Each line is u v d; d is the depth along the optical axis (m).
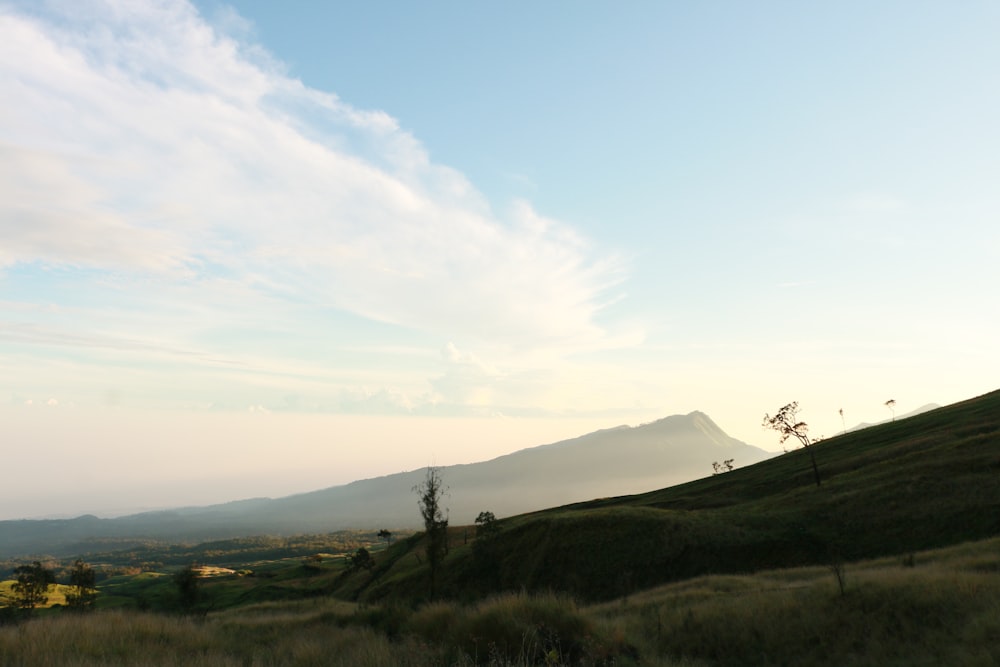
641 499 115.31
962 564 24.70
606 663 12.80
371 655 12.11
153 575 198.12
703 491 101.69
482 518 92.56
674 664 14.29
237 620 24.52
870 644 16.19
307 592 108.62
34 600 71.69
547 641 13.38
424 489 56.31
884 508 51.25
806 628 18.03
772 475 95.56
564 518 69.75
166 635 15.87
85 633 14.28
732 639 18.45
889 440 92.56
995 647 13.53
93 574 67.50
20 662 11.33
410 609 20.27
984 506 45.00
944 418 95.12
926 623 16.59
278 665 12.55
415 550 109.06
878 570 27.03
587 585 55.44
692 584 36.97
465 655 11.84
